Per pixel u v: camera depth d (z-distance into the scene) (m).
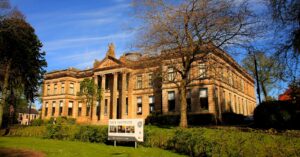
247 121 35.88
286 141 9.64
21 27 32.41
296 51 13.91
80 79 55.16
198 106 34.88
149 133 17.88
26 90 39.47
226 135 12.06
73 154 14.10
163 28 19.45
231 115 35.41
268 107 21.66
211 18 18.58
